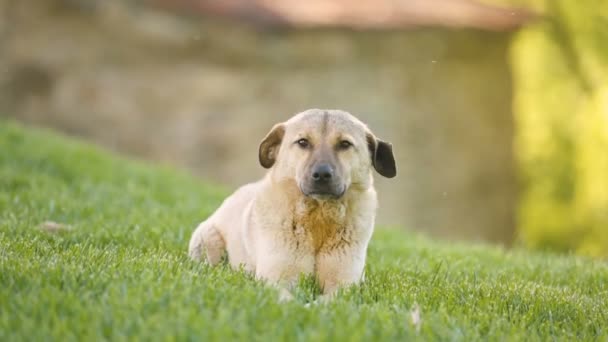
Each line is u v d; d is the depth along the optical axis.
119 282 5.32
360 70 21.50
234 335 4.46
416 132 21.53
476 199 22.14
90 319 4.60
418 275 7.68
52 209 9.34
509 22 21.77
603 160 26.67
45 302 4.81
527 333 5.35
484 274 8.18
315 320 4.84
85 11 21.91
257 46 21.70
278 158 6.48
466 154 21.95
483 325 5.38
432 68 21.64
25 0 21.83
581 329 5.81
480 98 22.06
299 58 21.61
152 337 4.36
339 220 6.27
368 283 6.64
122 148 21.77
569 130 26.77
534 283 7.62
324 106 21.41
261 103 21.61
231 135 21.55
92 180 13.04
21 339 4.31
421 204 21.56
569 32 27.12
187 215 10.47
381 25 21.31
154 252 7.25
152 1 21.92
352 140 6.33
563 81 27.03
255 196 6.77
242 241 6.98
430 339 4.78
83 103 21.84
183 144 21.66
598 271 8.68
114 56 21.94
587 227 26.16
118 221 9.26
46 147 14.51
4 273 5.37
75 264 5.90
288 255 6.28
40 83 21.98
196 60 21.88
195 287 5.36
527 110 25.42
